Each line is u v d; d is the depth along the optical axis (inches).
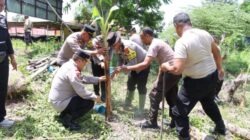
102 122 187.2
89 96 172.1
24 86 216.4
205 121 211.8
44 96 221.0
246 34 608.4
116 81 309.0
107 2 287.1
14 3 499.5
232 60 601.9
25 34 566.3
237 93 321.1
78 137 166.9
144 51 205.6
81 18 524.7
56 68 303.4
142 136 176.1
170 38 493.4
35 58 402.9
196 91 157.0
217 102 275.1
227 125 199.2
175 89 187.0
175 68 149.4
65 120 175.5
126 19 498.3
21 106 202.7
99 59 215.9
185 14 158.2
